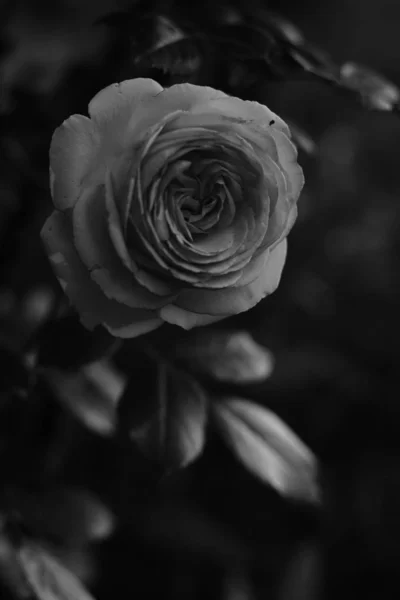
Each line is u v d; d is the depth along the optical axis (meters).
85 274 0.52
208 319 0.53
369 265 1.29
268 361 0.63
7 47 0.83
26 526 0.63
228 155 0.51
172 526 0.99
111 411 0.64
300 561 1.05
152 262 0.51
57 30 1.11
